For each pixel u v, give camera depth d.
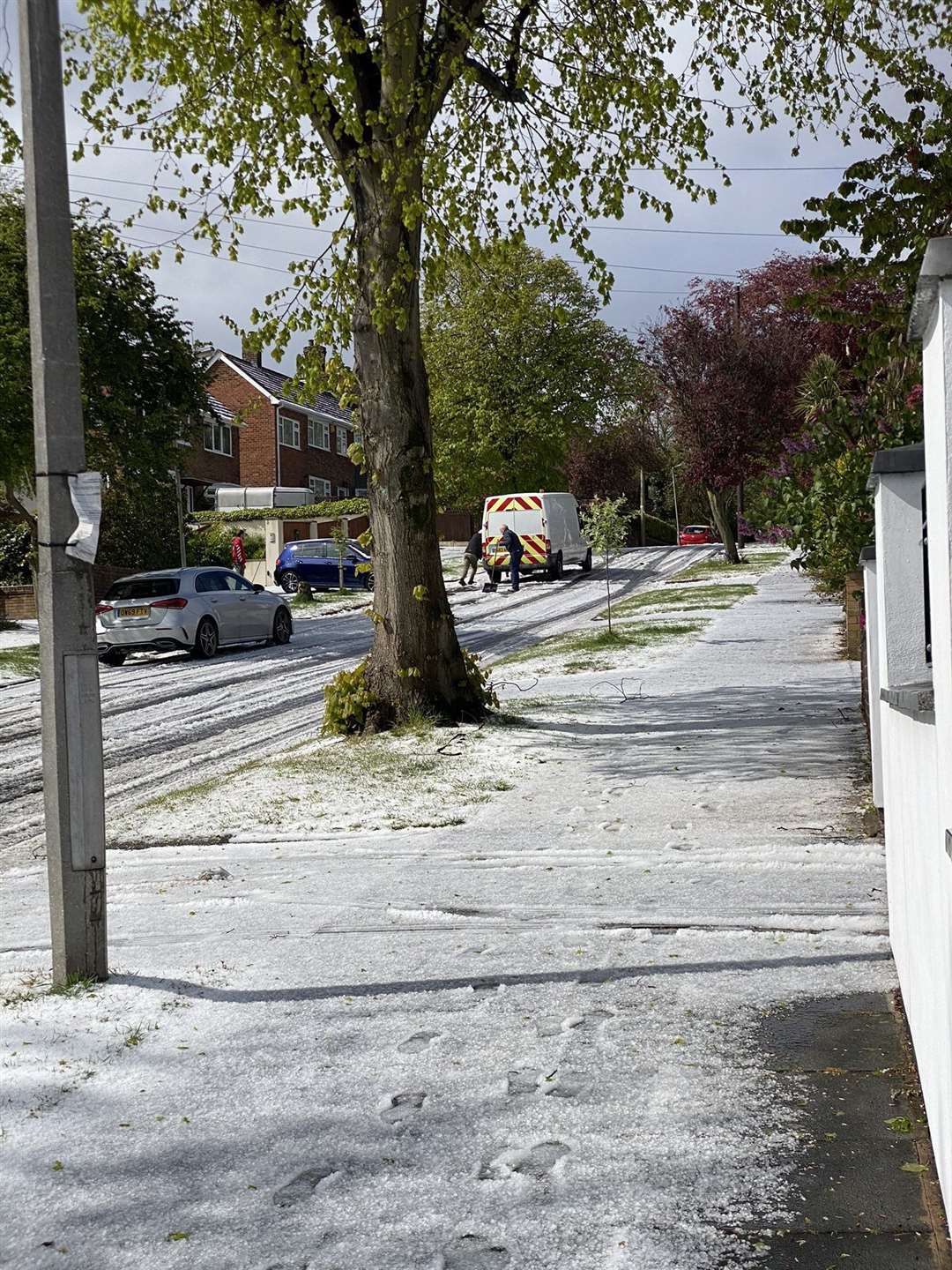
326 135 12.34
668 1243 3.08
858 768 9.76
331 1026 4.84
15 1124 3.99
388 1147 3.71
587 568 44.91
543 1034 4.63
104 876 5.62
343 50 11.28
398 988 5.28
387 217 12.23
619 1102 3.97
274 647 26.09
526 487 59.28
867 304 22.33
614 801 9.23
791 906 6.20
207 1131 3.89
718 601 28.12
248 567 48.53
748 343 36.00
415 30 11.93
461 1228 3.21
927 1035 3.40
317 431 72.38
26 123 5.49
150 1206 3.40
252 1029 4.84
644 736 12.05
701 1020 4.69
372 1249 3.12
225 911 6.89
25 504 35.59
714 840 7.77
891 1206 3.20
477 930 6.14
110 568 35.50
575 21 12.81
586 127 12.96
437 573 13.44
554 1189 3.40
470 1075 4.25
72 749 5.54
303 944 6.08
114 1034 4.84
